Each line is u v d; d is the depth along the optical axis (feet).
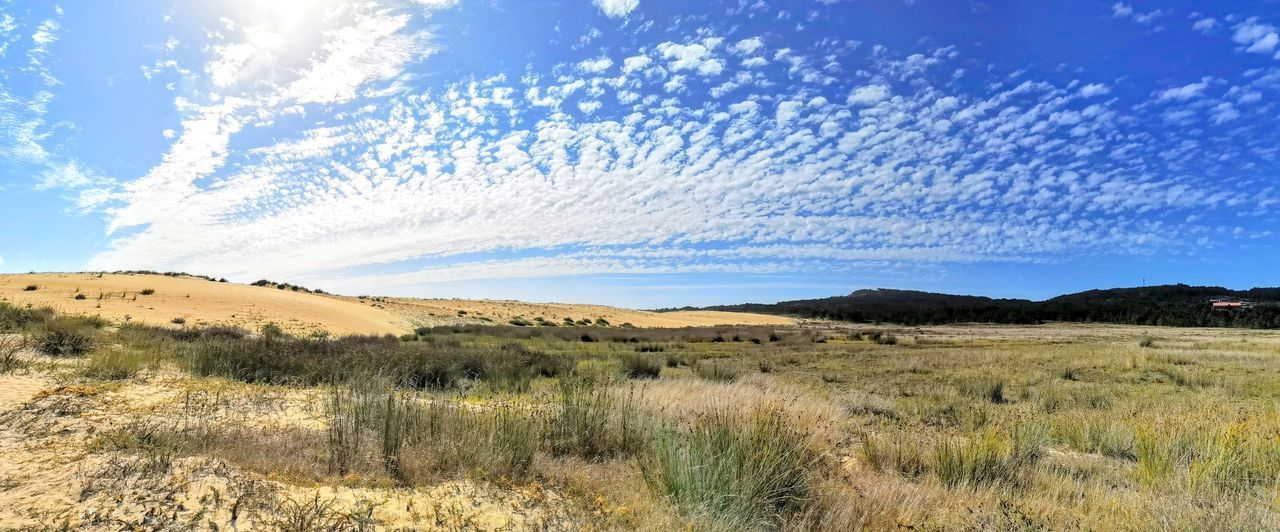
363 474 14.75
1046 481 19.20
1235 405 40.68
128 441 15.40
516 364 52.26
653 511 13.83
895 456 22.00
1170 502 15.66
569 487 15.38
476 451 16.69
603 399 24.71
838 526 14.34
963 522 14.46
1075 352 94.58
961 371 66.69
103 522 10.33
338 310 144.46
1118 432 27.12
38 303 88.48
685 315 313.73
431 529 11.46
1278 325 286.05
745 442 16.40
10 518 10.34
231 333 73.51
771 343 135.95
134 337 54.39
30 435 16.56
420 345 69.15
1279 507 16.12
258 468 14.24
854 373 63.93
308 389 33.65
